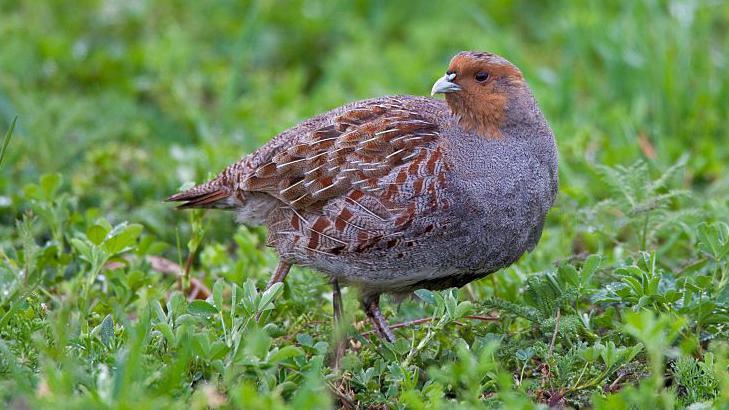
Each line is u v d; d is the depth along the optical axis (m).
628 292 9.61
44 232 12.35
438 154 10.00
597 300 9.73
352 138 10.10
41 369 8.46
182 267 11.71
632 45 16.84
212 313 9.02
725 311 9.54
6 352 8.30
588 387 9.02
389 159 9.97
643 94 16.22
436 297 9.17
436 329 9.17
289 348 8.27
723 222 11.09
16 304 9.25
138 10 19.34
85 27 19.09
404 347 9.22
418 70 17.47
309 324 10.47
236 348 8.39
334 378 8.91
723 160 15.03
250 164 10.63
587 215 11.81
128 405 7.16
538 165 10.36
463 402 8.25
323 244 10.18
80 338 8.92
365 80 17.20
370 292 10.52
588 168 14.02
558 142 14.63
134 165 14.21
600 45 17.08
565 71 16.44
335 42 19.33
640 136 15.38
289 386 8.33
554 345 9.70
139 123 15.82
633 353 8.80
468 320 10.27
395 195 9.90
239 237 11.93
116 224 12.80
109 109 16.09
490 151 10.14
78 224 12.18
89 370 8.38
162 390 7.89
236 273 11.15
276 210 10.53
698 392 8.75
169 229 12.98
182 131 16.19
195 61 18.20
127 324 8.75
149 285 10.91
